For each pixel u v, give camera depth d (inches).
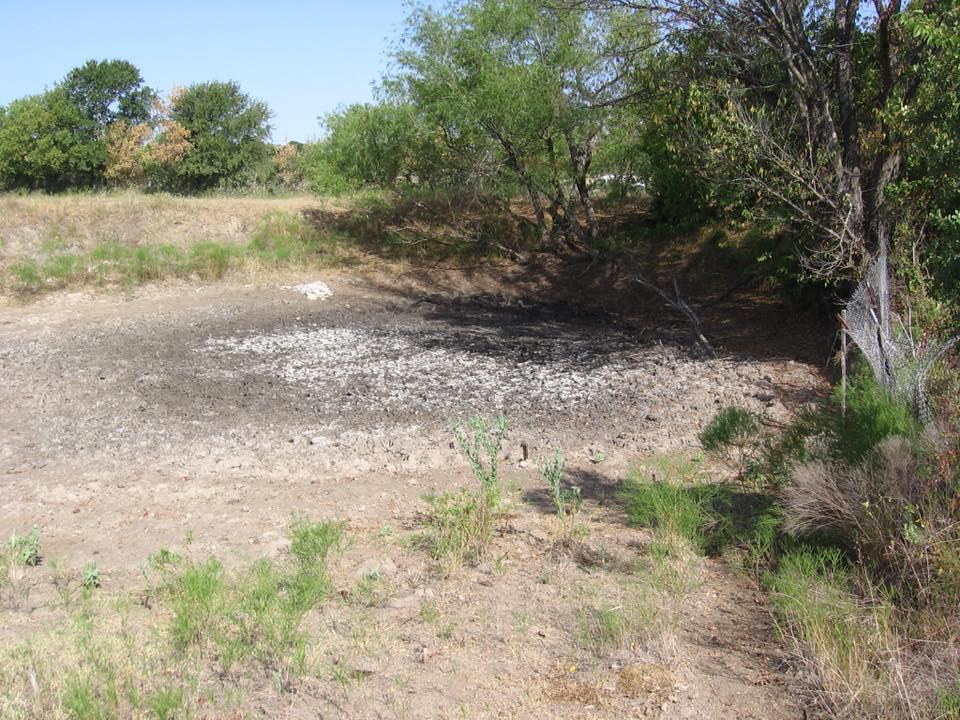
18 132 1581.0
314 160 935.7
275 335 622.8
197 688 167.2
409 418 412.8
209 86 1802.4
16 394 444.8
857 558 221.5
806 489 229.0
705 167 513.3
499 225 922.7
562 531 266.8
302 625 199.2
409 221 937.5
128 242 837.8
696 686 176.2
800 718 165.2
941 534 201.3
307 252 873.5
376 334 637.3
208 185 1771.7
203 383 476.1
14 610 209.6
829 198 487.5
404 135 847.1
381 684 174.9
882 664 172.6
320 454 352.5
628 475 319.9
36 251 798.5
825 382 467.2
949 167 417.7
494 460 275.3
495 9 771.4
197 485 313.3
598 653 189.6
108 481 317.4
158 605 210.5
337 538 242.7
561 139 802.2
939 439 219.1
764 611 211.9
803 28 500.4
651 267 818.2
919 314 321.4
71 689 159.6
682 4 523.5
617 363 533.3
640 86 595.8
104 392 453.4
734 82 545.0
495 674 180.2
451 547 246.1
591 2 617.0
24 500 296.2
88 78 1825.8
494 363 536.7
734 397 436.5
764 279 683.4
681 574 230.5
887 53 473.7
